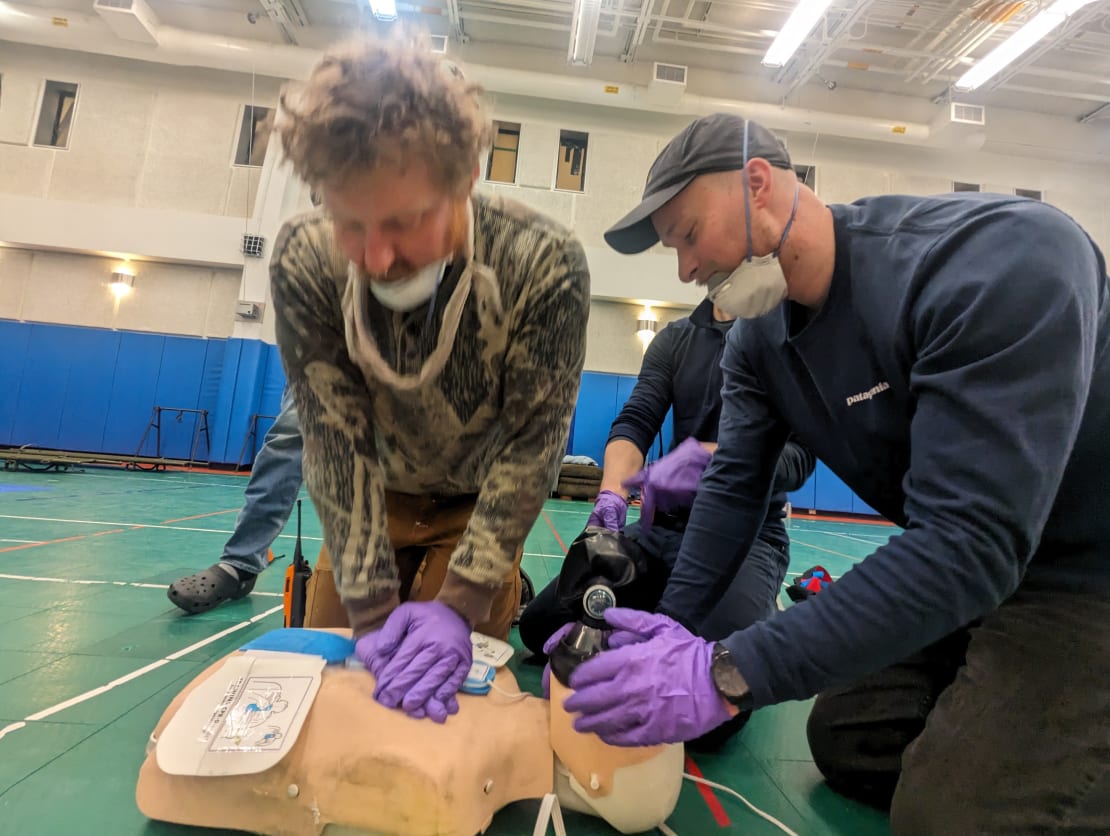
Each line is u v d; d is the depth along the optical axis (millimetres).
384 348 767
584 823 814
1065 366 592
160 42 7070
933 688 908
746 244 825
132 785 816
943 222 743
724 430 1132
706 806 907
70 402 7348
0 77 7555
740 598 1221
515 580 1188
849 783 964
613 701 682
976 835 686
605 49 7539
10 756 869
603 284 7758
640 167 7961
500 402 895
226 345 7422
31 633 1407
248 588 1779
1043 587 760
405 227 585
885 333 776
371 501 842
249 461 7387
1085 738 656
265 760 667
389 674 744
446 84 552
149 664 1265
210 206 7566
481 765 716
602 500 1440
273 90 7691
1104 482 722
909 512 642
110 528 2951
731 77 7789
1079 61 6879
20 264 7547
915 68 7250
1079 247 645
